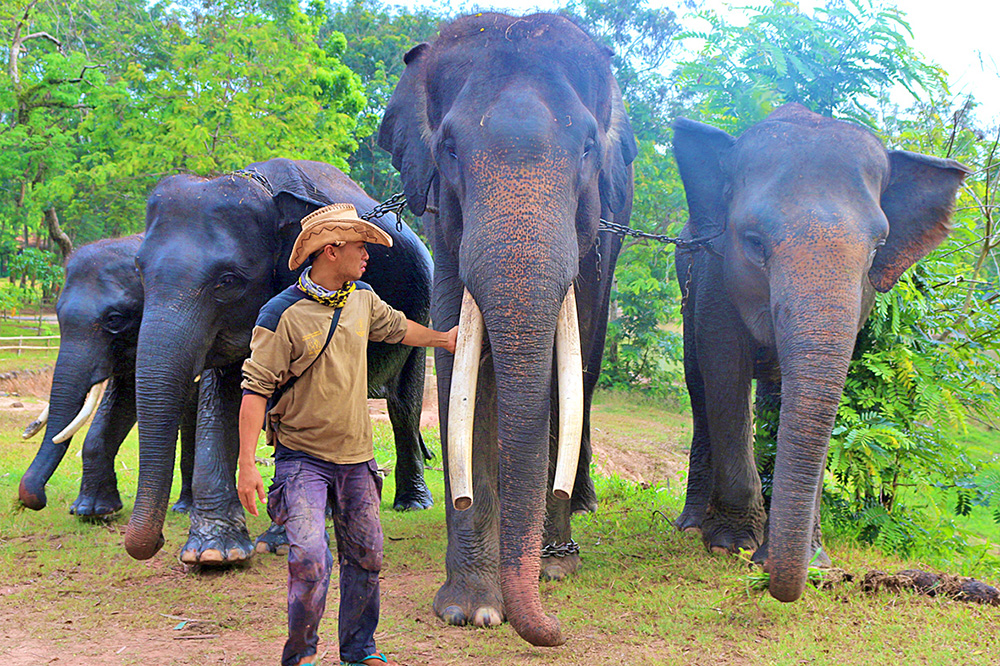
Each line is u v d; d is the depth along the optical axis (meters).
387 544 5.59
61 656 3.48
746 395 5.00
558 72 3.64
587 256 4.45
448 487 4.04
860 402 5.57
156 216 5.02
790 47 6.08
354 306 3.11
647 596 4.16
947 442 5.64
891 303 5.39
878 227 3.95
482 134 3.41
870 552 5.10
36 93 19.41
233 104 17.30
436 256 4.33
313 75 18.67
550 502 4.60
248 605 4.18
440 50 3.99
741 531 5.01
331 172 6.55
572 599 4.12
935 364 5.80
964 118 6.52
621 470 13.00
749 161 4.42
